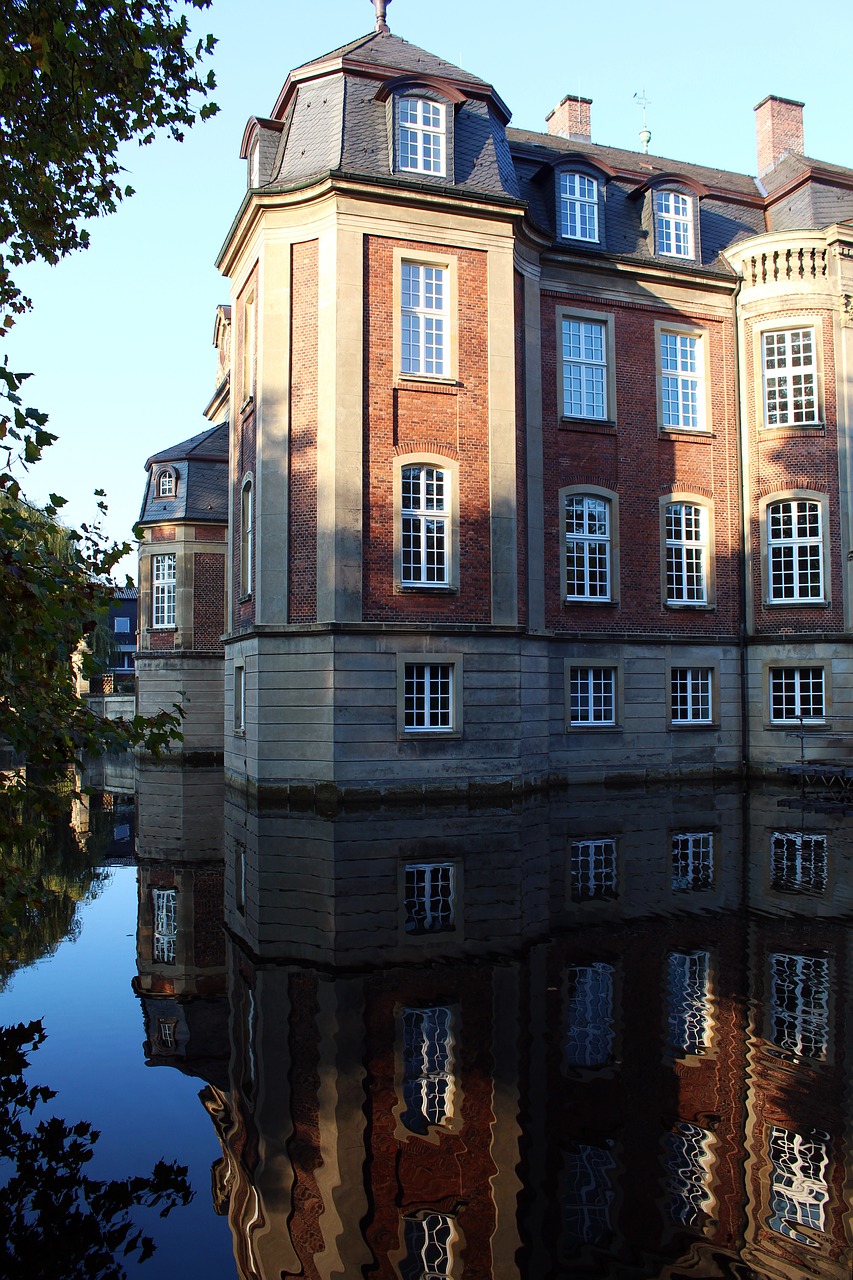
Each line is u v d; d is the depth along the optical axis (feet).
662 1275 12.05
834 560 74.18
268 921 29.96
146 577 99.66
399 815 52.03
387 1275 12.07
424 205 60.70
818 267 74.74
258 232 64.03
